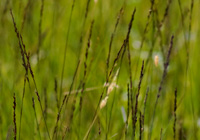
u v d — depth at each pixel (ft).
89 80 15.06
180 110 15.16
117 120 14.52
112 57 15.89
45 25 19.57
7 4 16.34
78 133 12.92
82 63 15.57
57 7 19.12
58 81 16.46
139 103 13.57
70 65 17.76
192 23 19.01
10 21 17.13
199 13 18.81
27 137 13.73
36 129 12.99
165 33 16.97
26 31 17.02
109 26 17.26
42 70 16.35
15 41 15.52
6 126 13.53
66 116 13.53
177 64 17.04
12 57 15.99
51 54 17.48
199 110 15.88
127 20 20.83
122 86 15.49
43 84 15.24
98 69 15.89
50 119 14.42
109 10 17.95
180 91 16.29
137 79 15.53
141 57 17.87
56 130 12.01
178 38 18.21
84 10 18.61
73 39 18.97
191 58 17.57
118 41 16.47
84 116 14.23
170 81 16.35
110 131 13.71
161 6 17.37
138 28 19.92
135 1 23.16
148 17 12.33
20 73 14.25
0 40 16.80
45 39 17.95
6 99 14.26
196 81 16.62
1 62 16.15
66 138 12.37
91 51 16.25
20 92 15.01
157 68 15.61
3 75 15.56
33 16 18.47
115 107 14.51
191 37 18.53
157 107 14.38
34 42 17.08
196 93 16.20
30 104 14.65
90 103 14.49
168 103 15.33
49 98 15.44
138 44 19.01
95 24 17.39
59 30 19.10
